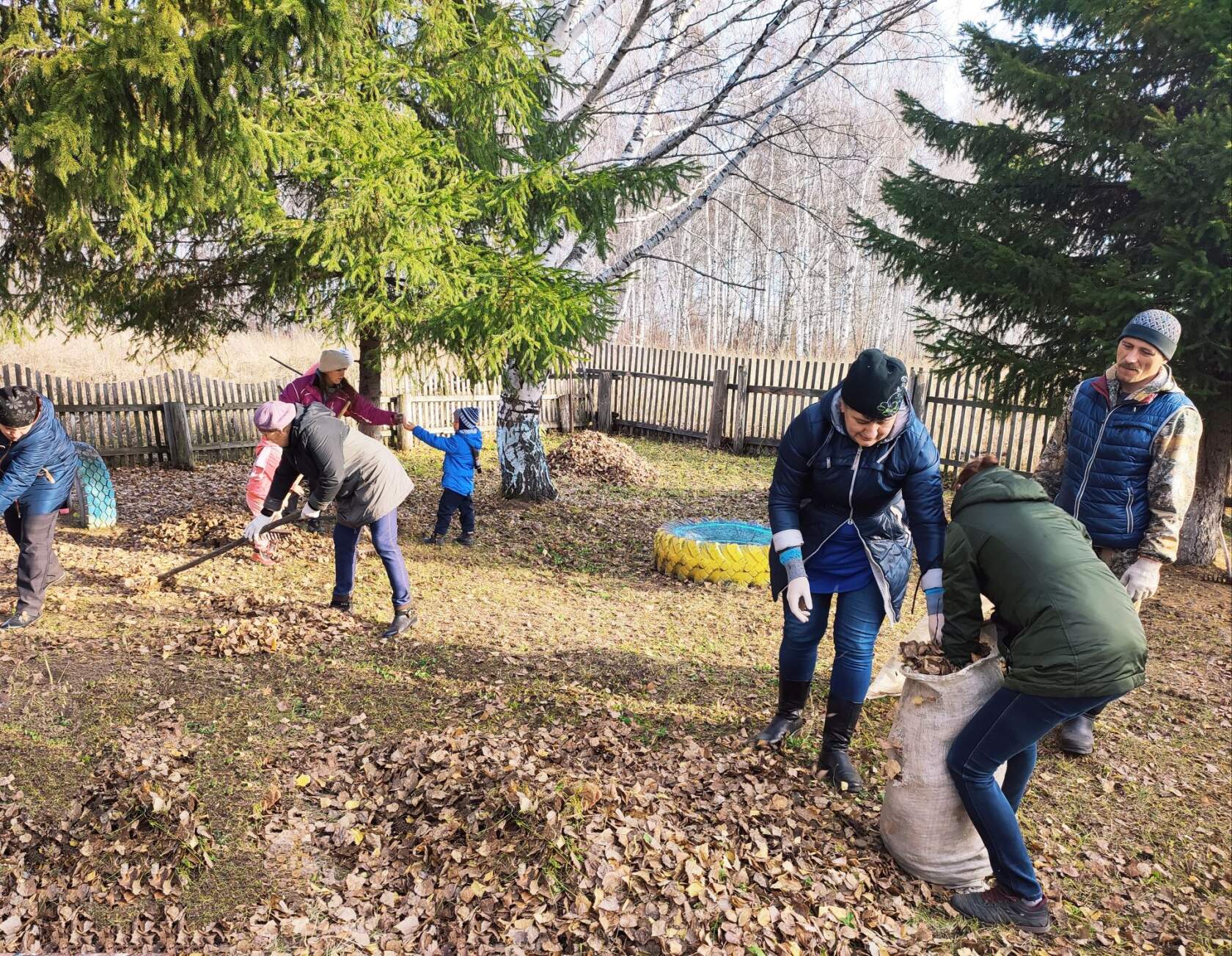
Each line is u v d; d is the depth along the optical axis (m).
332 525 7.75
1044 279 7.41
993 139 8.38
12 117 4.00
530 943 2.61
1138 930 2.82
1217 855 3.25
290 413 4.63
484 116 7.32
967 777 2.73
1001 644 3.01
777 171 27.22
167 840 3.05
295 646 4.84
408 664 4.69
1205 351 6.84
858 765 3.69
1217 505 7.88
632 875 2.83
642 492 10.28
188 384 11.27
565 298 6.55
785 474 3.31
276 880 2.94
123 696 4.09
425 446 13.41
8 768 3.46
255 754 3.66
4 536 6.98
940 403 11.52
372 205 5.81
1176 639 5.79
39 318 8.38
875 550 3.32
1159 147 7.39
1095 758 3.95
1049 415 8.27
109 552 6.57
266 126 4.81
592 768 3.54
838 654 3.44
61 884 2.89
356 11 4.55
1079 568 2.59
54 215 4.38
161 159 4.56
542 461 9.27
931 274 8.40
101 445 10.58
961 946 2.68
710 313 35.62
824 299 33.41
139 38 3.71
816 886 2.85
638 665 4.81
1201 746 4.14
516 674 4.60
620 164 8.16
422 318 6.78
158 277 7.70
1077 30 7.96
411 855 3.06
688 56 10.03
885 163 27.91
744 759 3.69
